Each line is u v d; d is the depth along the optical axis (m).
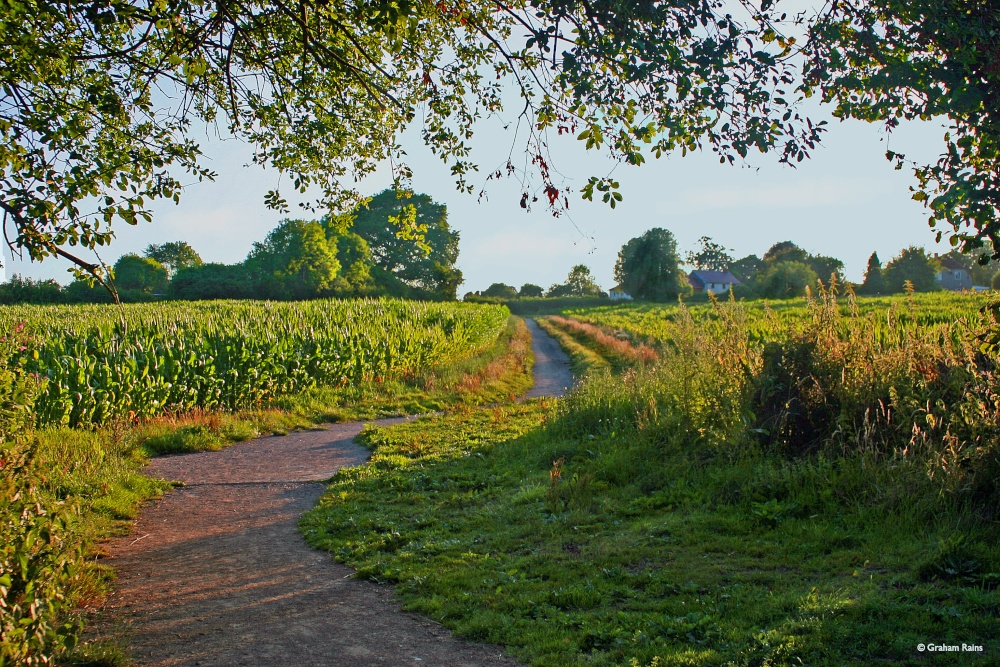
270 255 75.50
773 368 7.83
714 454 7.59
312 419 14.94
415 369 22.03
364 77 5.91
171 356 14.38
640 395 10.25
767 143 4.35
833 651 3.62
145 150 5.06
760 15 4.38
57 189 4.33
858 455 6.49
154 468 10.09
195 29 4.94
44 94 4.64
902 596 4.23
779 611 4.20
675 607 4.40
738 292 77.62
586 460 8.52
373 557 5.93
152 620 4.71
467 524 6.75
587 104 4.62
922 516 5.43
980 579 4.35
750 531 5.80
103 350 13.86
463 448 10.77
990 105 3.93
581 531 6.26
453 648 4.14
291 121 6.47
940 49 4.01
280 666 3.93
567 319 63.69
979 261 4.06
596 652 3.86
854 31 4.18
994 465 5.41
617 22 4.08
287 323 19.89
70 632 3.87
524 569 5.40
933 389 6.77
